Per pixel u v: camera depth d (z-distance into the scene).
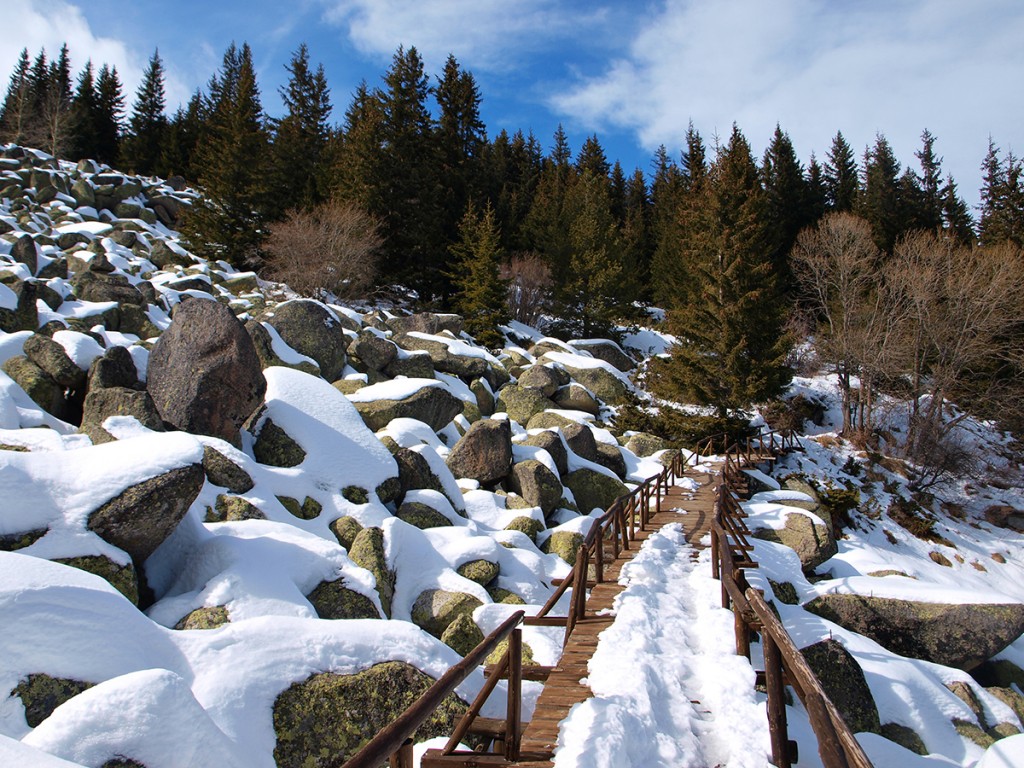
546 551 13.83
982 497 30.19
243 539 8.38
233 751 4.59
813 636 10.78
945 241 35.00
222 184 37.31
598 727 4.72
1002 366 33.53
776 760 4.45
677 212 48.38
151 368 13.05
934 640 13.78
